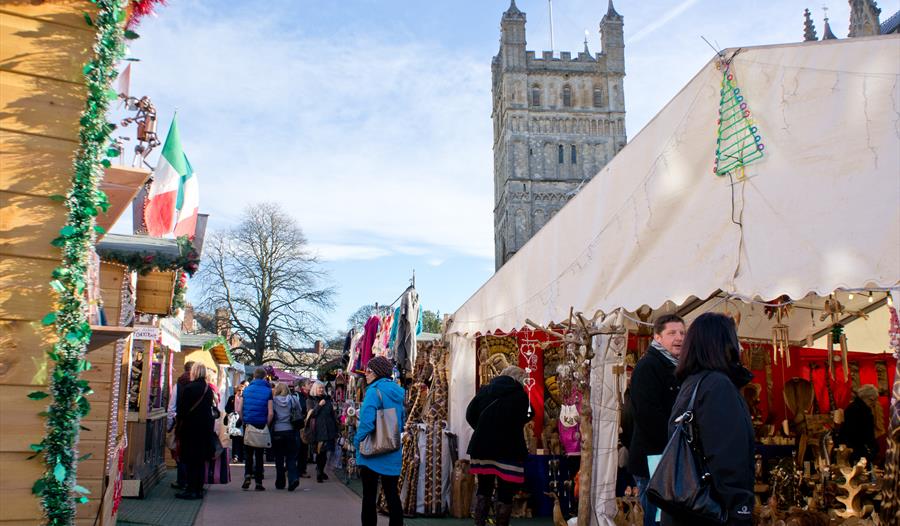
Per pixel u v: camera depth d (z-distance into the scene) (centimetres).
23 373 228
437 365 943
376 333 1275
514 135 6019
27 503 226
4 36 237
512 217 5894
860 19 3170
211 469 1021
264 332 3378
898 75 322
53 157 239
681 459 262
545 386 855
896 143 316
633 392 390
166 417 1183
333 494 961
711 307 675
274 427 984
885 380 793
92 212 242
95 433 525
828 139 344
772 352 797
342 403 1577
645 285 452
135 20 296
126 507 766
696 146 420
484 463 597
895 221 306
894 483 362
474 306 823
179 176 727
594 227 521
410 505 798
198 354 1800
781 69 371
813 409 752
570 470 793
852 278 316
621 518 541
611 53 6241
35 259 233
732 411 258
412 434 823
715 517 248
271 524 693
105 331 354
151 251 541
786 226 353
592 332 538
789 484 570
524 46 6181
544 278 607
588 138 6081
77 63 246
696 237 411
